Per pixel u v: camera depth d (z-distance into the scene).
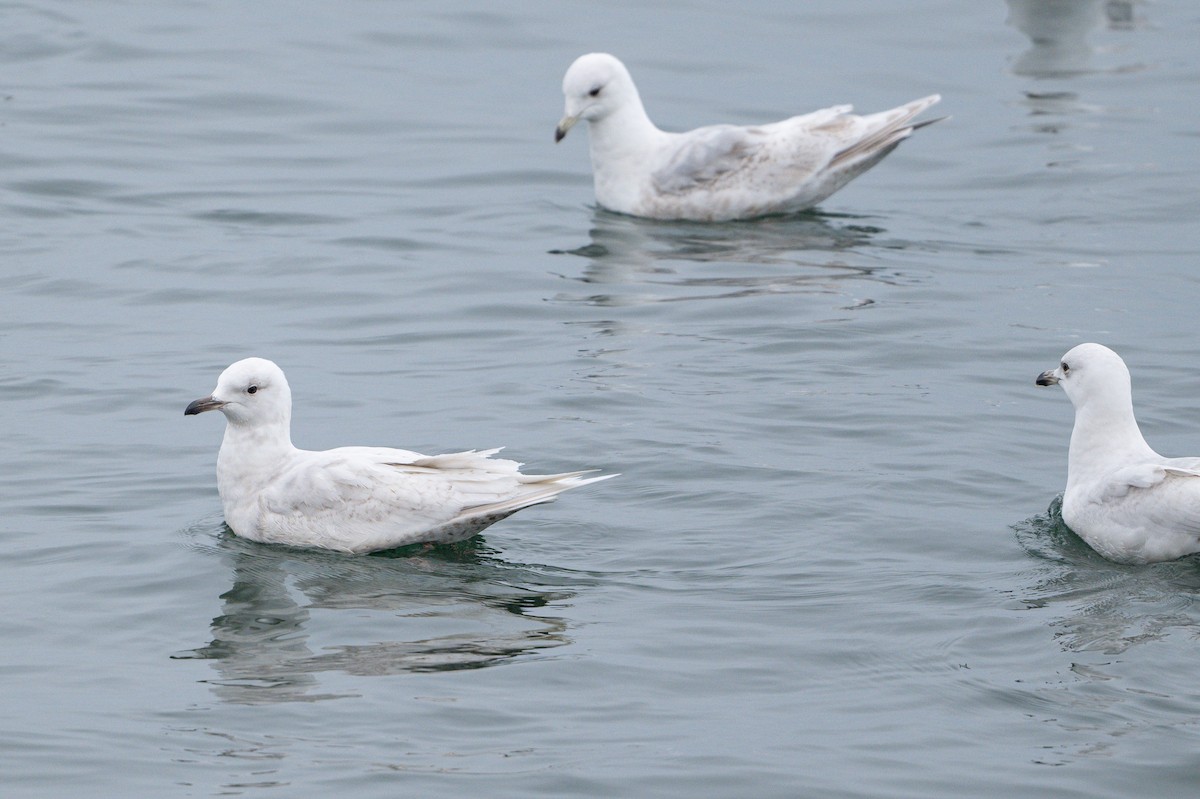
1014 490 14.59
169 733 10.59
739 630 12.06
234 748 10.43
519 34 31.41
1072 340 18.30
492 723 10.73
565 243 22.05
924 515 14.04
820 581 12.85
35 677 11.38
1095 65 29.69
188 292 19.94
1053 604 12.38
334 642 11.90
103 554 13.43
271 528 13.70
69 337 18.36
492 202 23.72
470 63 29.92
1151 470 13.13
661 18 32.53
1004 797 9.95
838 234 22.33
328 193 23.84
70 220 22.30
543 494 13.26
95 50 29.16
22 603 12.52
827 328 18.66
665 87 28.56
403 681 11.28
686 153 22.91
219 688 11.22
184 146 25.42
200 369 17.53
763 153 22.78
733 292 19.95
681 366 17.58
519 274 20.72
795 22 32.31
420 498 13.41
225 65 28.94
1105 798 9.95
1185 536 12.93
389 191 24.05
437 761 10.28
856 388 16.97
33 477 14.88
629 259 21.34
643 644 11.84
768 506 14.19
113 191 23.42
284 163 25.03
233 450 13.93
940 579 12.85
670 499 14.40
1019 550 13.41
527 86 28.94
